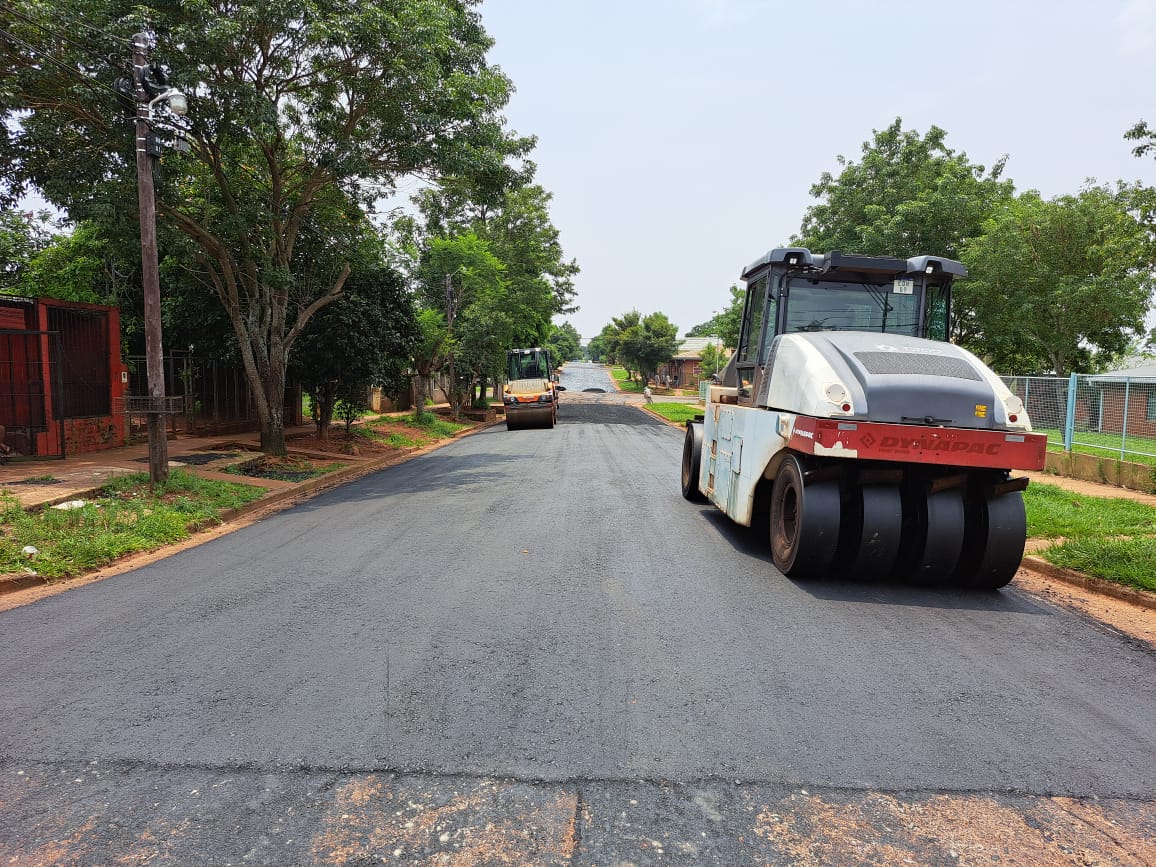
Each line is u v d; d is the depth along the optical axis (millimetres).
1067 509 9539
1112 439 13039
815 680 4199
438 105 12586
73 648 4672
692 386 77062
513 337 35656
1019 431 5805
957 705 3914
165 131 11234
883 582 6418
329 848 2646
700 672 4277
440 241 27938
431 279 28672
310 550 7492
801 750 3381
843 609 5574
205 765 3211
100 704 3824
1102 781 3180
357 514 9648
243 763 3227
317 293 16719
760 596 5855
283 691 3979
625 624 5105
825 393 5848
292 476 12891
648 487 11984
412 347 18859
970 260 19297
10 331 11695
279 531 8586
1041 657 4676
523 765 3215
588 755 3305
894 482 6086
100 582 6355
